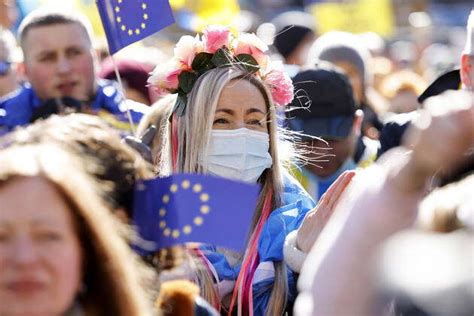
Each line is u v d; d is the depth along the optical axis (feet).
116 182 19.49
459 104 13.84
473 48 26.21
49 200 15.89
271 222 25.26
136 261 18.76
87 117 20.01
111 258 16.38
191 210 20.07
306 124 33.04
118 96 32.22
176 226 20.04
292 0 118.21
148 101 39.70
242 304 24.68
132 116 31.89
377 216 14.76
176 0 55.11
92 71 32.68
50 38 32.32
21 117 31.76
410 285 12.08
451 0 131.03
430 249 12.32
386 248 13.12
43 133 19.33
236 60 26.12
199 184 20.13
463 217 13.80
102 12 27.53
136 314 16.55
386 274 12.39
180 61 26.25
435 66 79.25
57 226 15.83
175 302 19.20
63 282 15.79
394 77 54.13
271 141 26.14
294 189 26.35
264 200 25.72
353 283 14.99
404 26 105.19
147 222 19.95
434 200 14.29
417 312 14.19
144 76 39.75
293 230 25.14
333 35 46.39
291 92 26.48
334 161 33.04
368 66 47.29
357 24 80.02
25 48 32.65
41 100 32.09
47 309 15.69
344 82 33.30
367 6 79.97
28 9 60.29
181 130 26.14
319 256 15.47
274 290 24.57
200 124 25.71
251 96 25.77
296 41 53.16
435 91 28.35
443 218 14.02
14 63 39.29
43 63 32.32
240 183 20.18
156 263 20.07
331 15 79.92
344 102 32.99
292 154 27.40
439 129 13.85
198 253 24.79
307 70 33.71
